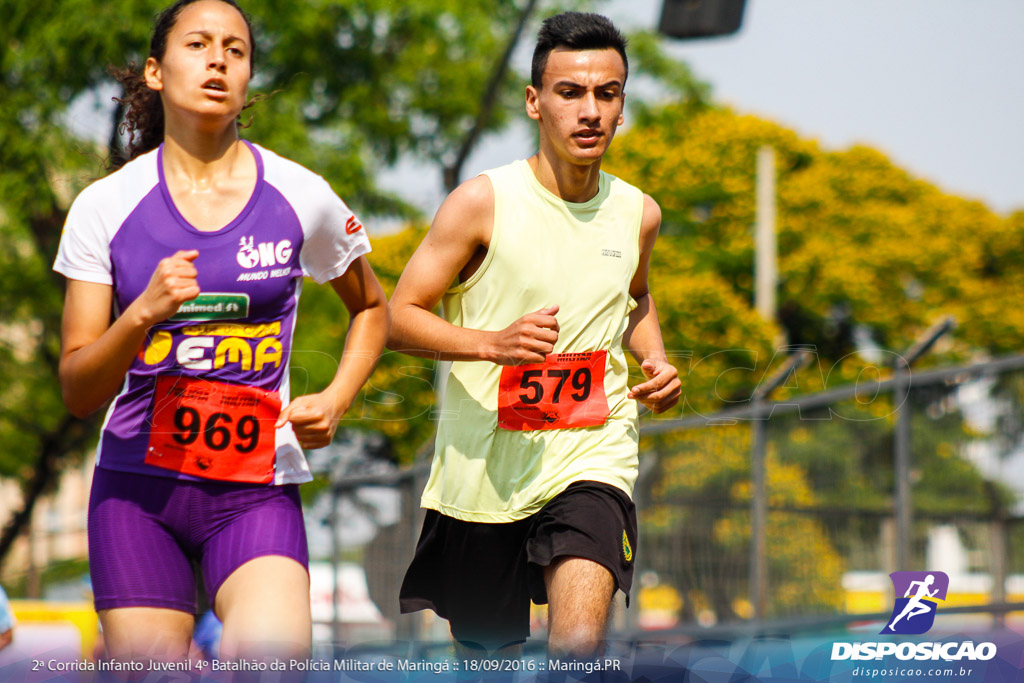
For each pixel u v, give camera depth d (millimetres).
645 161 64375
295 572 5891
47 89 26453
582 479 7266
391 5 32031
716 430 19438
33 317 33281
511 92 34906
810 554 18516
